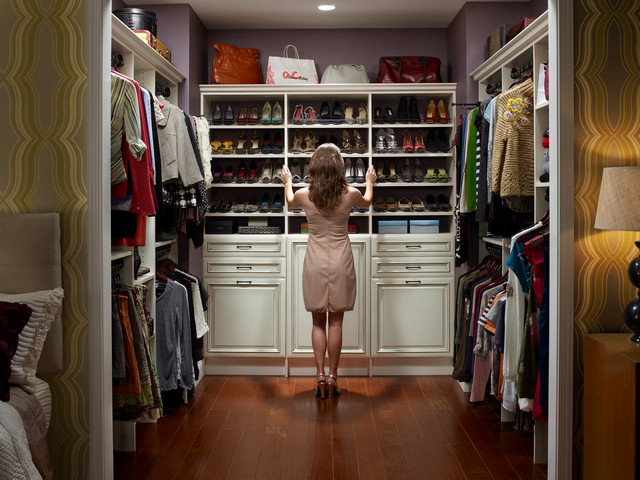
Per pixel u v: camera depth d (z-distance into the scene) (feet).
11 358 6.83
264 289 14.20
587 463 7.81
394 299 14.20
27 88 7.72
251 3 13.30
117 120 8.42
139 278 10.25
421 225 14.35
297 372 14.35
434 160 15.21
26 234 7.50
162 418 11.28
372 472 8.90
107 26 7.82
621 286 8.01
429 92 14.20
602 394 7.38
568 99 7.82
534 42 9.84
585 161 7.90
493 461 9.32
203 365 14.26
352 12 14.01
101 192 7.69
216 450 9.73
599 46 7.87
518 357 9.43
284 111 14.42
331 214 12.51
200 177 11.25
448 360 14.34
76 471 7.82
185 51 13.29
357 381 13.87
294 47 14.74
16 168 7.77
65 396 7.80
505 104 10.33
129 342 8.77
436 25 15.08
